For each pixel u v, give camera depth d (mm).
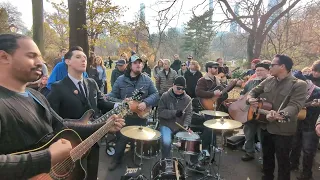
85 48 5664
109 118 2309
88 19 7383
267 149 3627
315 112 3832
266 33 11000
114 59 26922
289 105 3195
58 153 1445
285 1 10344
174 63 10484
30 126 1439
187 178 4016
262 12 10516
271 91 3510
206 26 9914
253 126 4742
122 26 8031
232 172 4352
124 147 4410
